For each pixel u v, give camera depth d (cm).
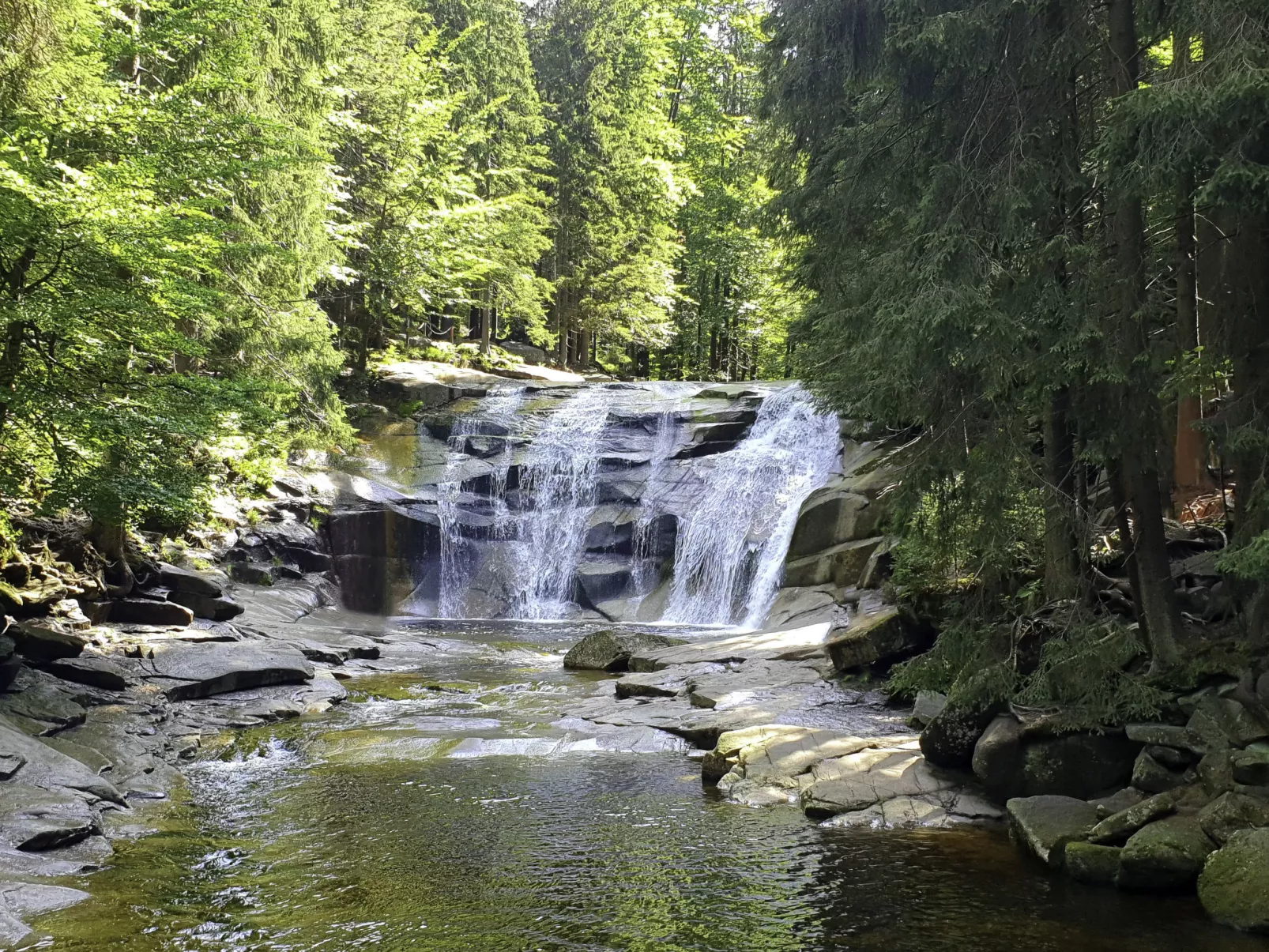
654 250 4216
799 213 1438
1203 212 819
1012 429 853
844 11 935
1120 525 877
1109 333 772
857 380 1173
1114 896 673
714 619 2325
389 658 1781
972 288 777
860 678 1328
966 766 913
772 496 2425
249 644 1498
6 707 1038
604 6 4509
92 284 1205
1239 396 790
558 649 1919
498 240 3588
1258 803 683
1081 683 829
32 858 712
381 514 2489
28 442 1412
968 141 897
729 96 4934
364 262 3181
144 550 1834
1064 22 866
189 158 1404
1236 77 641
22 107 1266
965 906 656
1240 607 868
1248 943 592
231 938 602
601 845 788
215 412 1356
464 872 725
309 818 866
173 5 1669
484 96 3966
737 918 639
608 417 2928
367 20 3225
